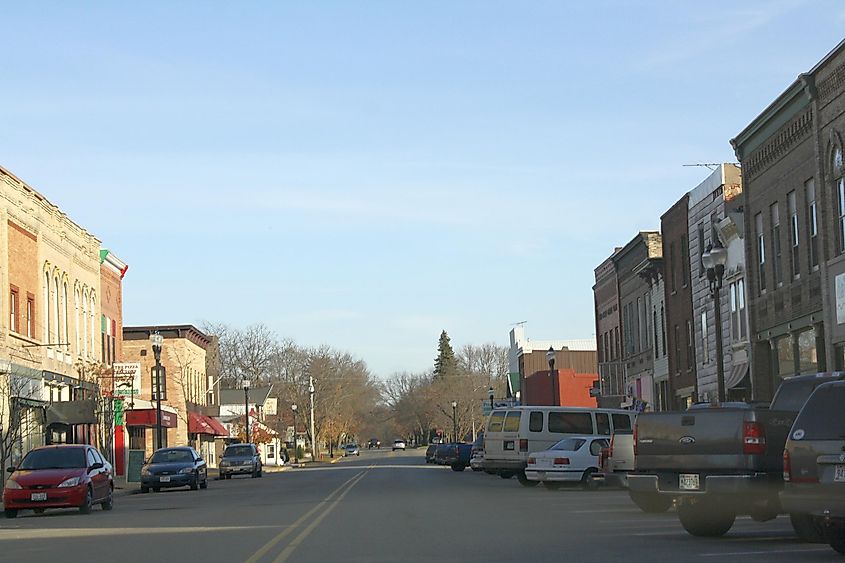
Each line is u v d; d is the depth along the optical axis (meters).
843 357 34.44
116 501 37.53
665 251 55.25
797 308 38.19
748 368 42.88
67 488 28.88
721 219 46.12
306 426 128.62
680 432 17.80
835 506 13.84
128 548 18.33
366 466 86.88
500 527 20.56
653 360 58.41
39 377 48.44
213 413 92.31
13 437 40.72
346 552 16.38
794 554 15.02
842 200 34.38
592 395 69.94
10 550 18.55
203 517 26.09
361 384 165.88
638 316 61.66
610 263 67.62
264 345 140.75
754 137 41.59
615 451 30.28
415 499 31.47
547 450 36.16
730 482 17.05
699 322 50.19
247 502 33.09
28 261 48.22
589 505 27.02
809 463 14.13
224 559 15.95
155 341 51.75
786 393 19.12
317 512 26.33
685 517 18.12
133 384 61.75
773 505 17.69
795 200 38.31
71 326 54.91
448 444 70.44
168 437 79.25
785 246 39.16
